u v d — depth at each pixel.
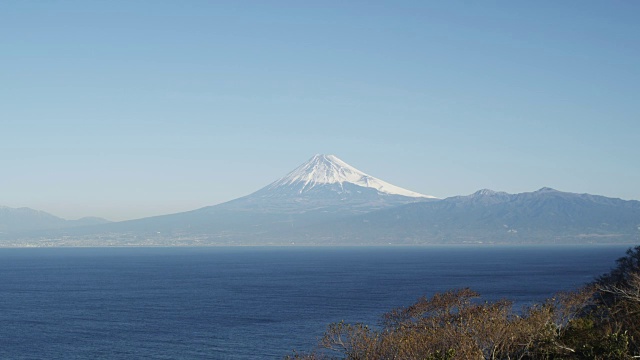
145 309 125.19
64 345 84.62
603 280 64.12
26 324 104.88
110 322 106.56
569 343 36.81
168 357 75.44
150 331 95.94
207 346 81.75
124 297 150.62
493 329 34.84
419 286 168.50
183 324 102.94
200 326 100.19
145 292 163.50
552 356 36.22
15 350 81.50
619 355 35.22
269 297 146.12
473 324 34.84
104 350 80.69
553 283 169.38
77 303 137.38
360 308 118.56
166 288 175.62
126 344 84.62
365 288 165.50
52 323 105.94
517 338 36.00
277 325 99.00
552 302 42.19
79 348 82.31
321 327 94.88
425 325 36.75
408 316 40.84
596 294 53.06
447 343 33.06
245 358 73.44
